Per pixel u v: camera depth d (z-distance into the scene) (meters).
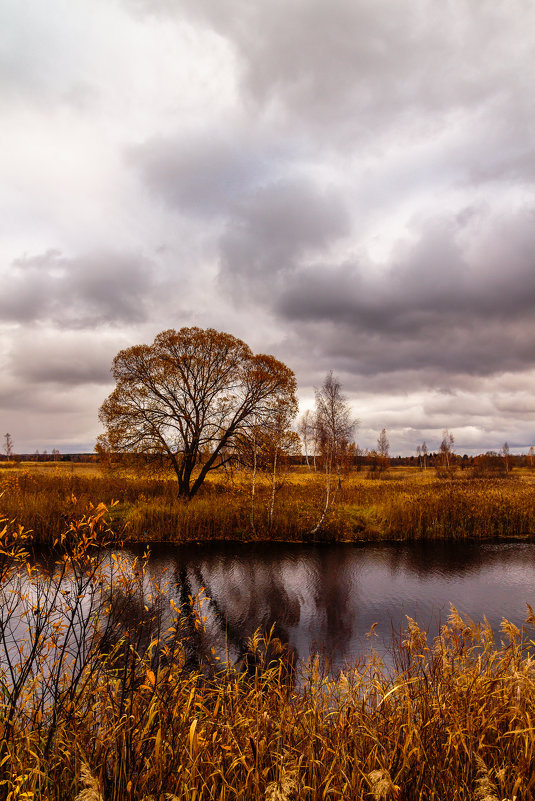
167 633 8.38
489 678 3.60
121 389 25.72
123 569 4.03
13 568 3.17
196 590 12.45
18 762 2.61
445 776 2.76
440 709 3.10
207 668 7.20
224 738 3.12
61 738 2.89
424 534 20.78
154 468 25.78
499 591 12.80
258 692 3.80
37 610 3.25
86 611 5.31
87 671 3.39
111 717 3.11
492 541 19.97
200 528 19.36
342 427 19.78
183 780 2.58
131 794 2.48
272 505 20.30
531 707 3.04
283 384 26.05
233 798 2.71
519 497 25.12
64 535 3.33
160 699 3.01
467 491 27.94
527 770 2.61
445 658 3.84
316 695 4.04
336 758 2.83
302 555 16.95
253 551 17.38
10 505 16.95
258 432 22.59
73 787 2.64
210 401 27.09
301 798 2.55
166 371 25.61
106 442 25.05
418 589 12.94
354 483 36.94
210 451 27.19
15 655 4.53
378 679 4.11
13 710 2.88
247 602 11.58
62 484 26.08
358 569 15.09
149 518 19.59
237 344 27.45
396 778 2.61
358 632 9.58
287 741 3.18
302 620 10.37
